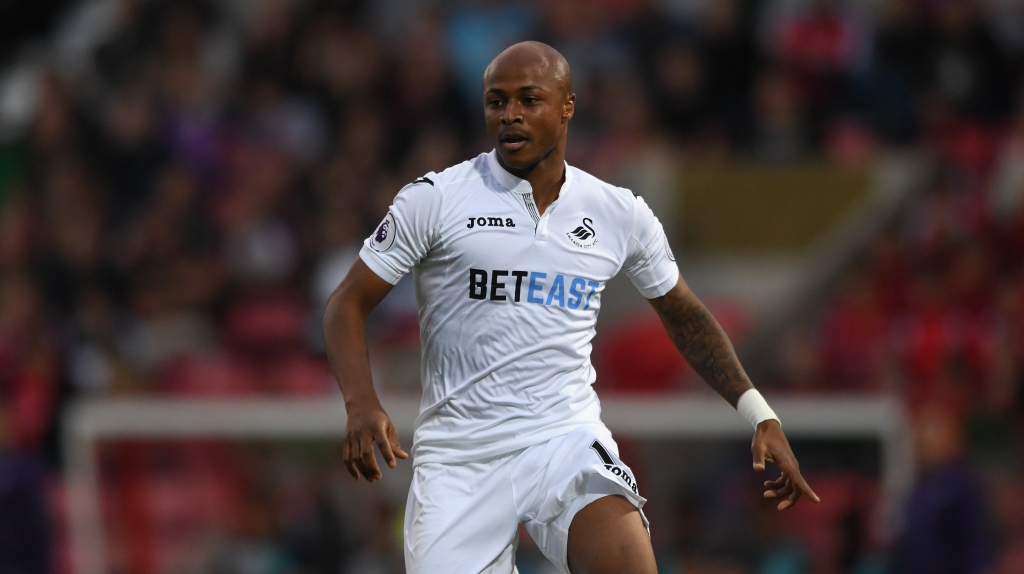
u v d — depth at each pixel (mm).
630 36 43031
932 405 31688
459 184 13992
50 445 33969
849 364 34594
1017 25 45375
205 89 43000
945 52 43344
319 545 30719
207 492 31625
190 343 36781
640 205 14578
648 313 37375
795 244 40344
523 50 13719
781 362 34719
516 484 14008
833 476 31000
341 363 13516
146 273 38562
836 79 42156
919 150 42094
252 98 42719
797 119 41688
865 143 41750
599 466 13711
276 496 31375
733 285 39625
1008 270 37062
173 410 31812
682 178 40719
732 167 40906
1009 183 38688
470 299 13875
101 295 38500
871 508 30656
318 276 38438
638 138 41406
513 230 13844
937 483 29094
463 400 14070
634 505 13977
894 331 35094
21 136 43250
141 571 31641
